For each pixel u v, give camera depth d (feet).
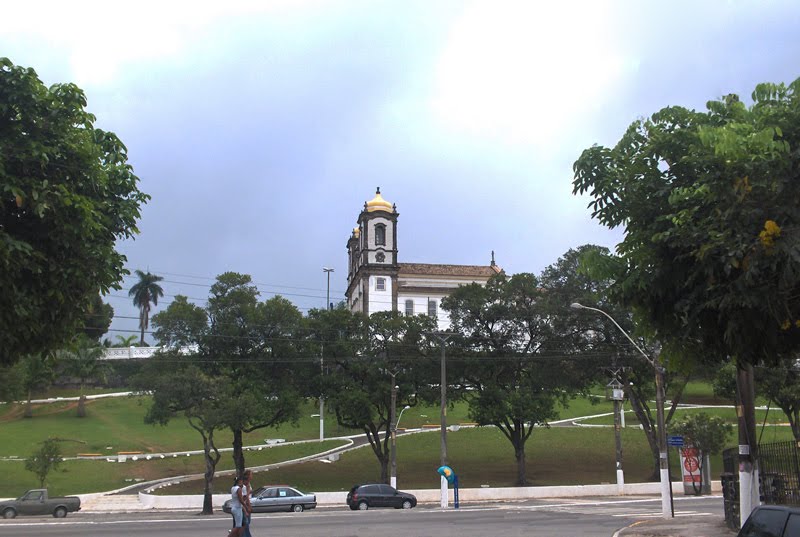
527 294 173.78
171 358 159.02
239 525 53.98
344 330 170.91
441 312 310.86
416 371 166.61
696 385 305.94
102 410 264.52
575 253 174.40
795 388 134.10
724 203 32.19
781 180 30.55
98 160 36.04
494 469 191.01
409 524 89.25
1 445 206.18
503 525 87.04
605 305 167.22
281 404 157.69
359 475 183.11
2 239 30.76
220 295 168.55
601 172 39.88
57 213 32.71
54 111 34.37
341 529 82.28
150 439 226.58
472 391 184.65
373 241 306.35
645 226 37.83
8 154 32.19
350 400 156.66
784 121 32.65
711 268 32.37
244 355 166.91
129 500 147.95
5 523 97.55
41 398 279.08
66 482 169.37
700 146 35.29
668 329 38.37
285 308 168.86
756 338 34.45
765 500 65.72
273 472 185.57
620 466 163.63
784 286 29.71
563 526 85.46
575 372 171.22
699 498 148.36
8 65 33.04
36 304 33.19
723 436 160.56
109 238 39.73
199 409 126.11
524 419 163.32
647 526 83.20
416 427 249.75
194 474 184.75
